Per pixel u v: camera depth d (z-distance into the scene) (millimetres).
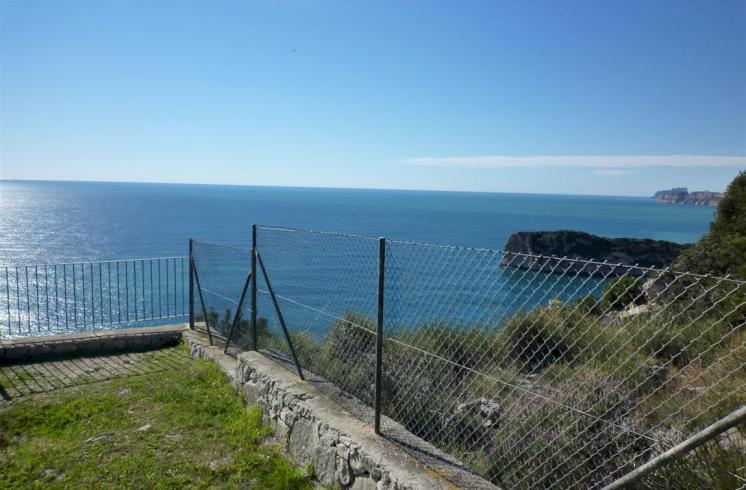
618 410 3182
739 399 3051
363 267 4629
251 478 4449
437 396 4246
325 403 4730
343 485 4090
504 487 3590
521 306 3250
